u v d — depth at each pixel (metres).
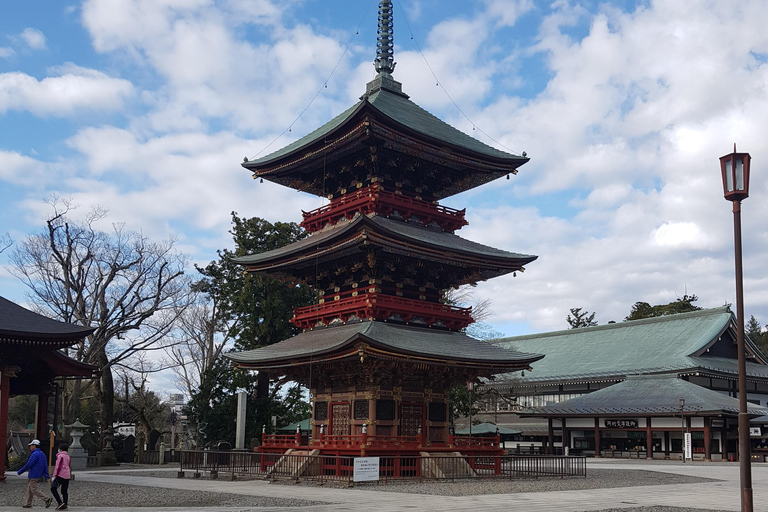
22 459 59.09
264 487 38.91
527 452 91.12
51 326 43.62
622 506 29.66
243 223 83.44
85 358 74.38
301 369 51.09
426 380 50.06
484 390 92.12
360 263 51.44
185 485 40.38
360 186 55.25
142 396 88.56
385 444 44.69
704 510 28.11
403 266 52.34
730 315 96.75
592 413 83.38
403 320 51.41
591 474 50.88
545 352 113.94
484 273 56.84
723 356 96.38
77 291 75.88
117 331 76.50
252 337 77.88
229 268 83.44
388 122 49.47
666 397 80.56
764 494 36.19
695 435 76.88
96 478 46.69
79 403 97.31
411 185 56.28
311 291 81.62
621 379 92.19
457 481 43.19
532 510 27.45
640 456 80.31
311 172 58.12
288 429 77.06
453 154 54.03
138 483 41.97
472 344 52.16
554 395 101.62
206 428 75.38
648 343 101.00
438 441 50.28
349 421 48.62
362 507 28.23
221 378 77.56
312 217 56.69
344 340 45.91
